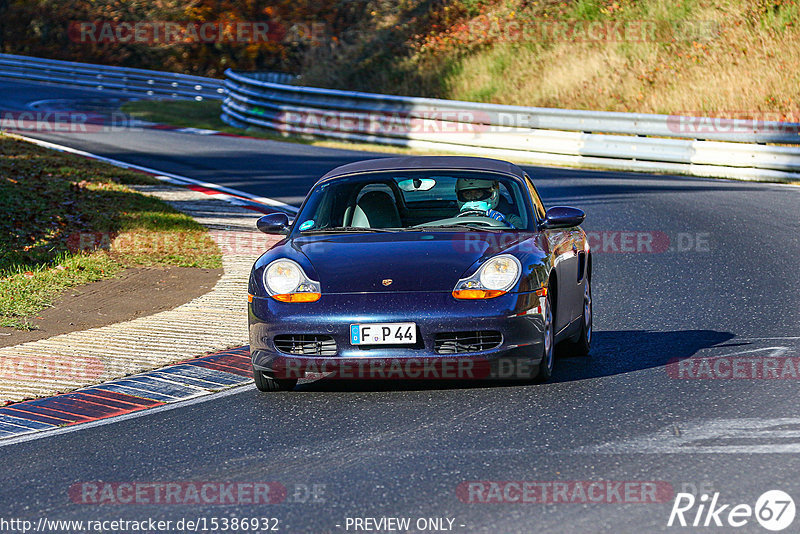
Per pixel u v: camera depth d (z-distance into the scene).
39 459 19.59
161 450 19.80
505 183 26.91
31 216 47.19
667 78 91.00
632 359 26.22
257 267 24.05
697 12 98.94
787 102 81.50
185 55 176.25
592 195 59.97
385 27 125.06
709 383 23.09
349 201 26.83
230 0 176.00
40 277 36.75
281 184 65.94
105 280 37.53
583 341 27.05
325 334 22.27
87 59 176.62
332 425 20.92
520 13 111.06
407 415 21.38
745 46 91.44
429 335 22.02
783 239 45.00
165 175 69.81
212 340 29.25
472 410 21.52
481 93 101.31
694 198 58.53
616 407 21.31
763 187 63.47
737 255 41.97
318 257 23.88
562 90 95.19
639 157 74.38
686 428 19.58
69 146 84.62
